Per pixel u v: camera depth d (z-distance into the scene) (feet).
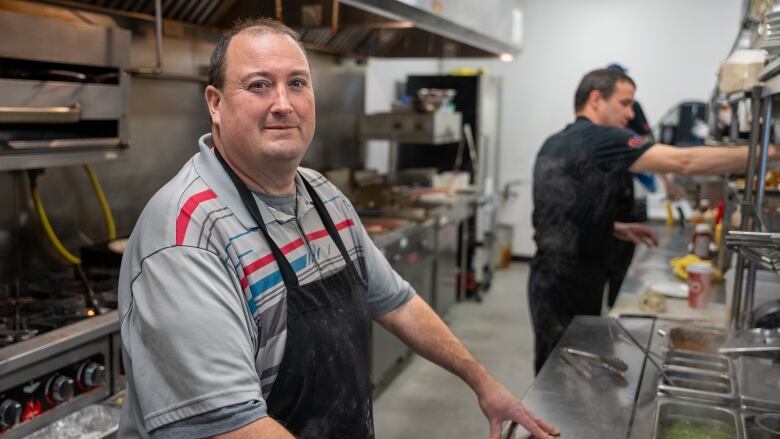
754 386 5.36
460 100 19.79
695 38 20.68
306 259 4.45
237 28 4.26
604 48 21.58
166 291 3.76
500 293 19.75
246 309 4.04
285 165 4.19
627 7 21.17
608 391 5.60
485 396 5.11
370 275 5.21
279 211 4.39
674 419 5.27
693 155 8.02
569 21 21.80
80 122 8.07
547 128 22.57
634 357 6.37
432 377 13.48
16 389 6.01
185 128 11.15
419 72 22.18
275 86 4.06
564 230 9.23
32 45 6.85
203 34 11.28
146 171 10.50
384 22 11.93
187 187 4.09
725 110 10.37
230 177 4.21
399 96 20.75
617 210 10.82
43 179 8.93
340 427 4.53
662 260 11.30
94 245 8.90
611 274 12.45
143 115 10.32
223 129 4.20
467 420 11.61
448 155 19.95
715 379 5.78
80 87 7.39
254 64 4.02
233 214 4.12
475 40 12.55
